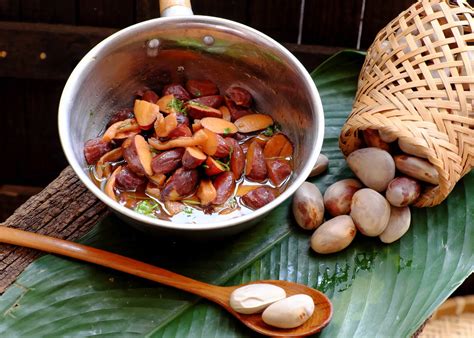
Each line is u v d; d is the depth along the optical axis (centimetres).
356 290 57
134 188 58
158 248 59
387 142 60
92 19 76
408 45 59
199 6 76
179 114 60
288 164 61
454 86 58
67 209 61
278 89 62
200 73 64
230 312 55
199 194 57
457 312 79
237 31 60
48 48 76
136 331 55
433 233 61
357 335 55
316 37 77
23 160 85
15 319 54
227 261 58
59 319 55
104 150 59
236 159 58
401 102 58
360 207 59
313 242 59
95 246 58
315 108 57
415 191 59
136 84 63
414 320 56
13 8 75
